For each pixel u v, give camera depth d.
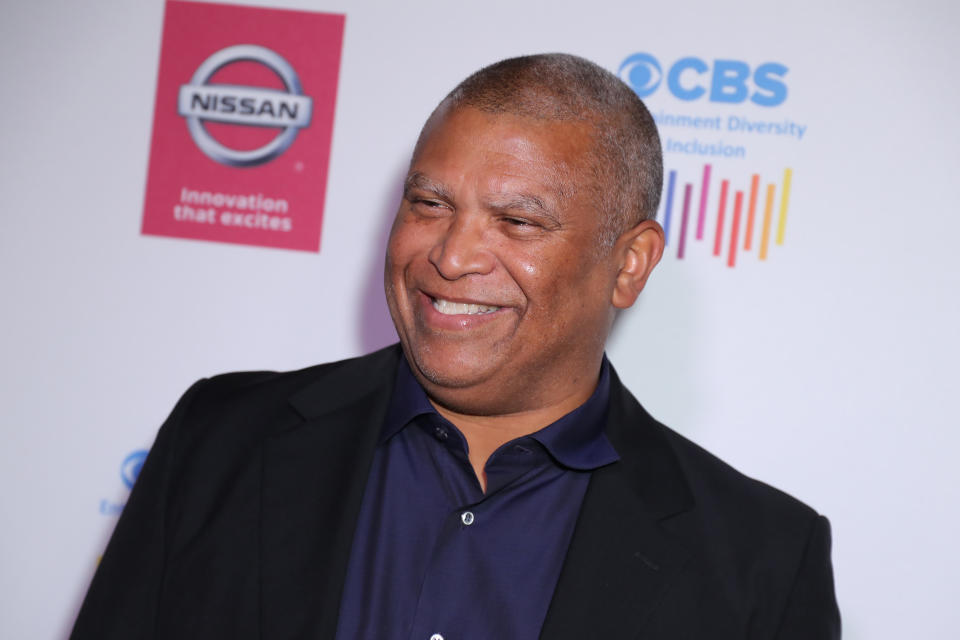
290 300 2.20
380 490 1.42
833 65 2.02
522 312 1.32
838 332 2.00
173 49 2.26
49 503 2.21
